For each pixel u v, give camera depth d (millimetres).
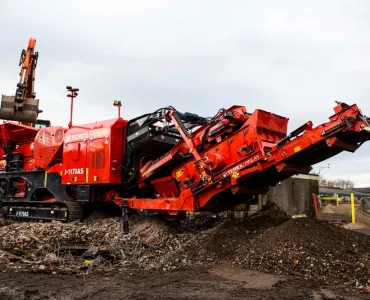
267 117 8156
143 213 11336
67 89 14039
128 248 7891
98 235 8922
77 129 12547
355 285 5324
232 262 6902
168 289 5273
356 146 7371
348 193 37844
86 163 11859
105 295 5004
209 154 8789
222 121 8594
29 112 16781
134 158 11305
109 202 12422
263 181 8562
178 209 9422
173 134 11227
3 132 15281
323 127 6984
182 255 7648
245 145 8133
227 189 8617
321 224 7297
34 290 5191
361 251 6453
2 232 8914
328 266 5941
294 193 14781
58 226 9531
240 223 8531
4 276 6023
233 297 4828
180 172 9578
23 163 15047
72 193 12766
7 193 14969
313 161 7844
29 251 7727
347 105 6824
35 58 18828
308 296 4828
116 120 11570
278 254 6504
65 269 6566
